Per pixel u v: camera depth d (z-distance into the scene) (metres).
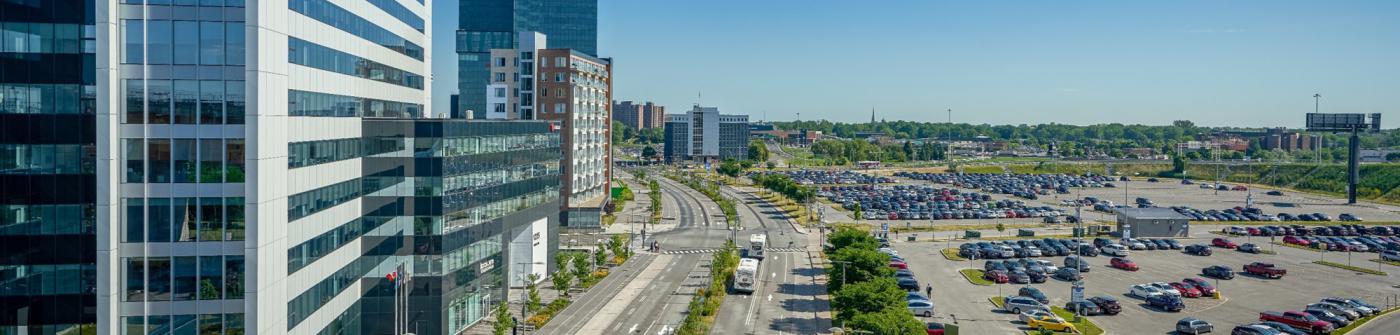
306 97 81.81
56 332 72.88
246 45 71.12
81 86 71.81
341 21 90.19
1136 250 179.62
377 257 100.06
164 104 71.25
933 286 138.75
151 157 71.44
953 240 194.62
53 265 72.50
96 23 69.44
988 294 132.00
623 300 128.50
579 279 139.25
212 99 71.62
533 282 124.44
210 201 72.31
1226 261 165.75
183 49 71.19
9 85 71.06
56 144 71.81
